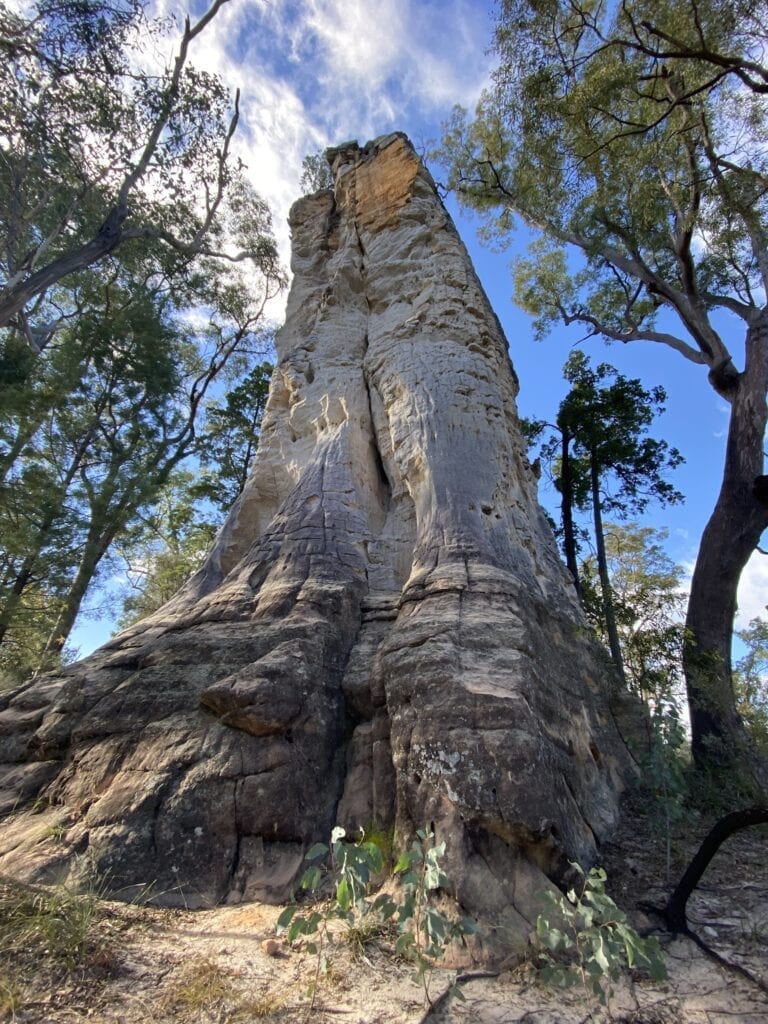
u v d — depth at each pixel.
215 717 6.27
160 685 6.86
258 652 6.99
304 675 6.48
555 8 10.60
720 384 13.75
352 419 11.38
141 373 21.75
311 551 8.80
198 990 3.64
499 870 4.59
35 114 11.98
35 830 5.69
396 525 9.79
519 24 10.80
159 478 20.89
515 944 4.13
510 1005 3.66
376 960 4.11
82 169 13.84
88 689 7.25
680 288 16.64
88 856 5.21
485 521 8.69
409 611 7.18
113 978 3.74
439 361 10.99
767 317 13.45
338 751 6.32
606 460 20.28
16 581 17.73
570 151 12.23
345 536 9.27
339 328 13.22
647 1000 3.76
